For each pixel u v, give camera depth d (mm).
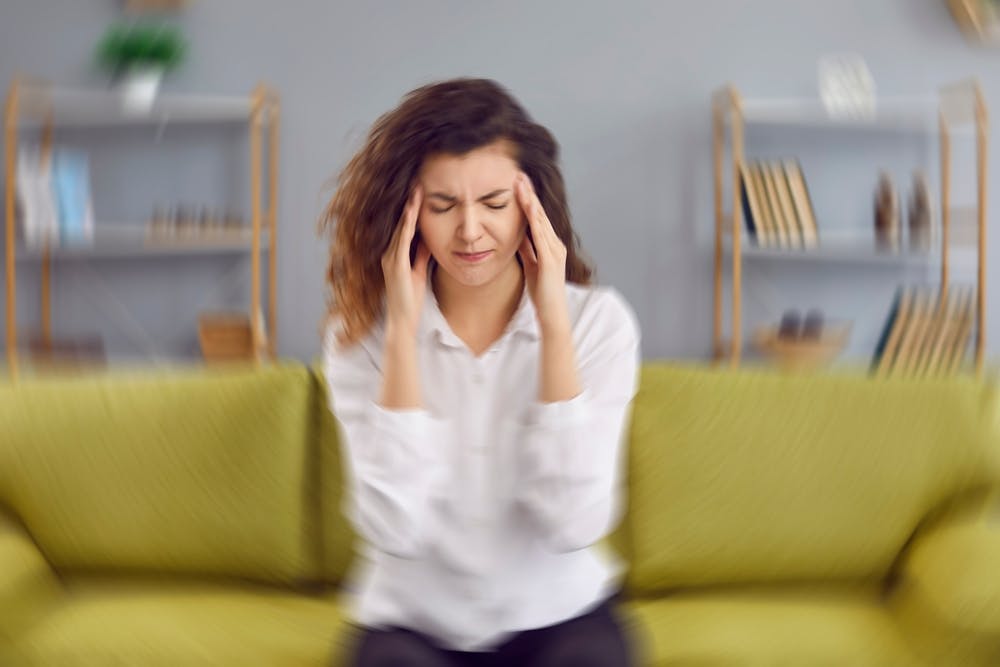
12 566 1982
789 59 4594
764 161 4441
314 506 2221
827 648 1902
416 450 1664
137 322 4648
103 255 4602
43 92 4297
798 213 4324
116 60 4406
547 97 4602
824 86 4449
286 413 2207
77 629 1941
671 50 4586
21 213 4398
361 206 1719
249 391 2223
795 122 4605
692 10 4574
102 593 2150
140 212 4625
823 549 2148
